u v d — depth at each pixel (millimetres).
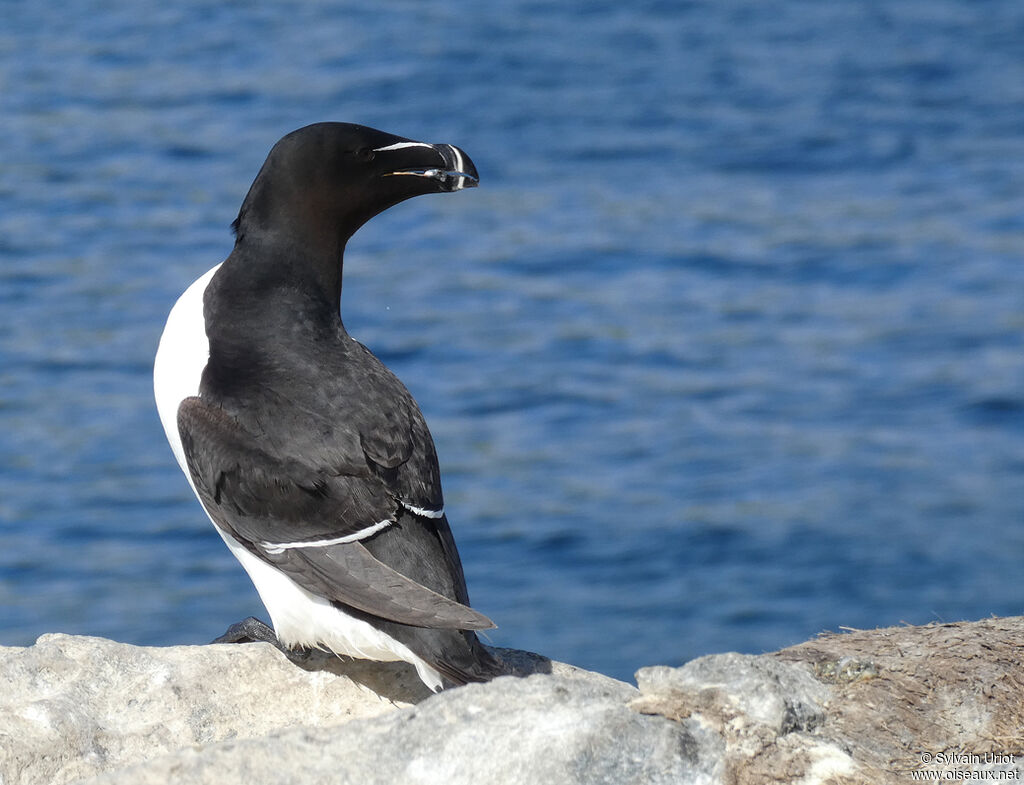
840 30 39281
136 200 27203
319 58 35688
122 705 5023
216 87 33562
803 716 4535
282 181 5422
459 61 35312
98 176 28328
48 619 14953
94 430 19422
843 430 19984
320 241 5457
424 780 4105
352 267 25562
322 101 32438
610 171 29672
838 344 22641
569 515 17516
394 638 4715
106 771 4734
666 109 32906
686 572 16234
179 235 25609
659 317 23656
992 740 4586
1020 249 25781
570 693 4340
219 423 5078
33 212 26578
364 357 5328
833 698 4699
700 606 15516
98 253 24875
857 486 18344
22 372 20906
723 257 25859
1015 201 27891
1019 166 29703
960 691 4766
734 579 16109
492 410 20469
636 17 39844
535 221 27422
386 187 5457
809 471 18828
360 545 4836
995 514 17531
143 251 24953
